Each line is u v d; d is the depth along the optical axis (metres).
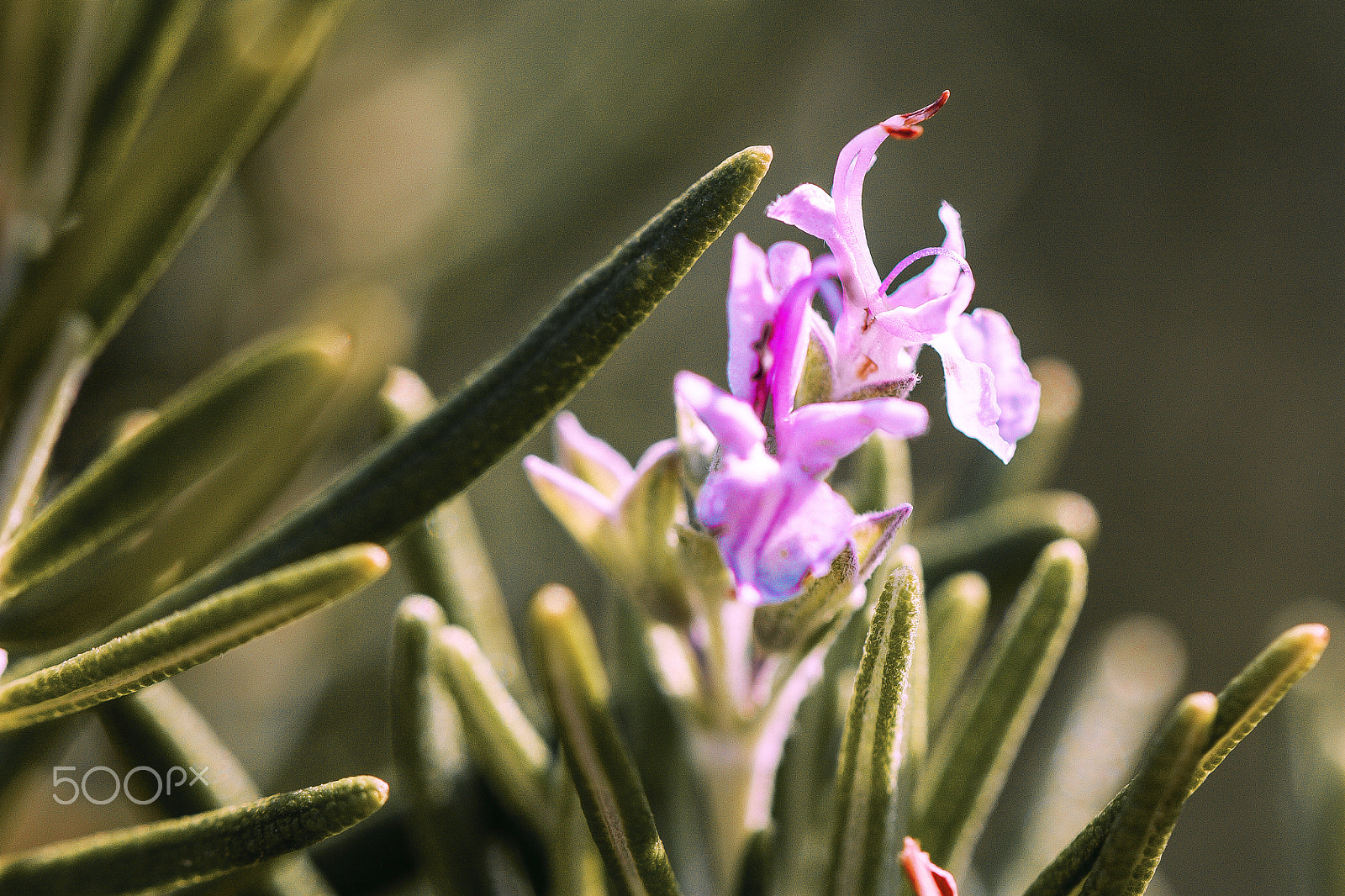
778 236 0.52
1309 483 0.73
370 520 0.17
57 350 0.18
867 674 0.17
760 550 0.17
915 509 0.25
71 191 0.18
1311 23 0.80
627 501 0.18
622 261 0.17
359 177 0.29
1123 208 0.80
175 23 0.19
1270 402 0.75
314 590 0.16
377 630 0.32
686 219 0.17
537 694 0.29
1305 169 0.79
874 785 0.17
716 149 0.28
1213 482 0.74
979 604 0.20
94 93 0.19
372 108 0.30
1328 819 0.21
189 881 0.17
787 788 0.19
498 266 0.27
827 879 0.17
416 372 0.27
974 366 0.17
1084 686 0.22
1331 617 0.54
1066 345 0.77
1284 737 0.23
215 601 0.16
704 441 0.18
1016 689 0.19
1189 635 0.72
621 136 0.27
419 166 0.30
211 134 0.18
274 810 0.17
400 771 0.19
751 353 0.17
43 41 0.18
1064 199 0.80
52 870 0.17
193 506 0.18
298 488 0.29
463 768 0.19
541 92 0.28
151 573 0.18
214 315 0.28
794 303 0.17
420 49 0.29
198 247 0.28
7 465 0.18
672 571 0.18
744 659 0.18
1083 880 0.17
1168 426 0.76
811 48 0.27
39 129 0.18
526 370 0.17
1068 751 0.22
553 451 0.41
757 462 0.17
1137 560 0.74
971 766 0.18
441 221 0.28
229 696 0.33
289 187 0.29
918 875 0.17
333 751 0.28
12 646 0.18
